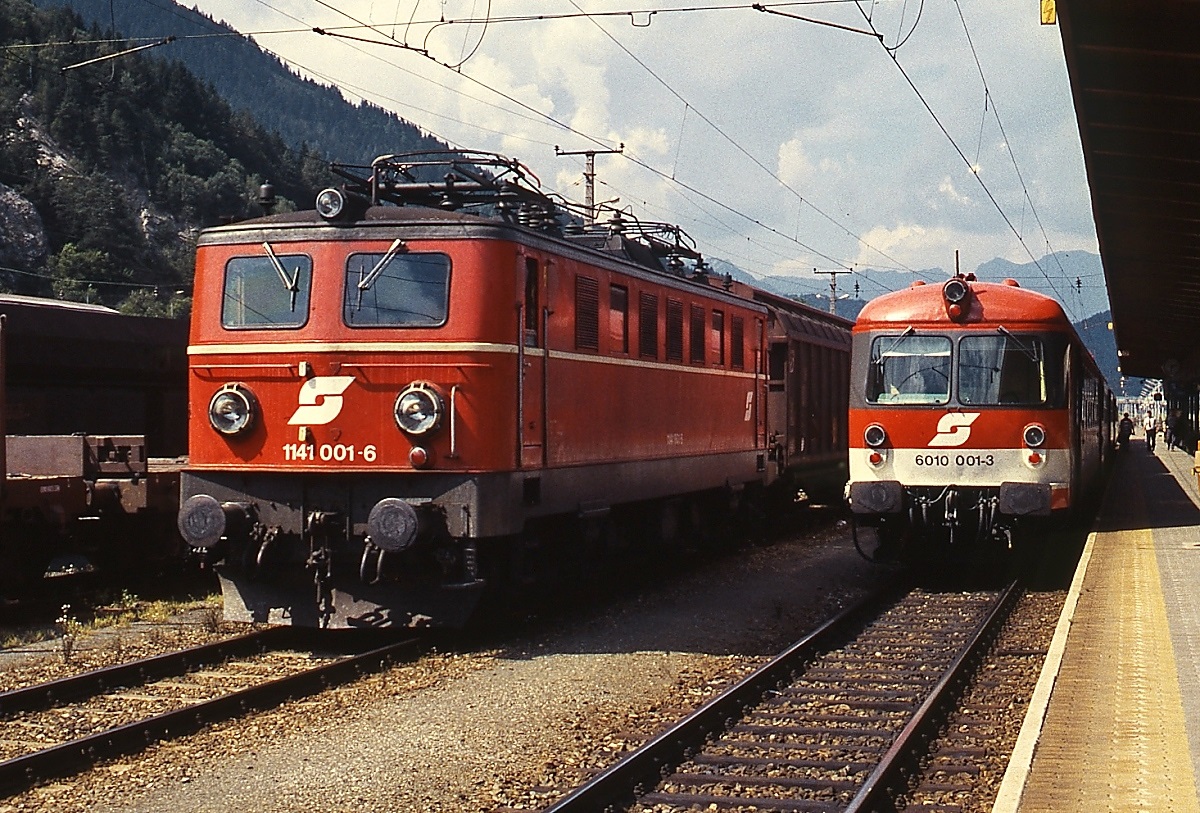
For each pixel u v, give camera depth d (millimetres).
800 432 23312
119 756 7988
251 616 11891
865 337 16328
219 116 131625
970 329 15891
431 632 12500
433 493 11305
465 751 8078
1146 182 20188
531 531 12578
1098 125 17422
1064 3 13172
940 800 7105
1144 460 52250
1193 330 42875
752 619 13633
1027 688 10125
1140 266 29203
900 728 8703
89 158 113188
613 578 16375
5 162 104000
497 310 11500
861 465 16172
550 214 13438
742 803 6984
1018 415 15594
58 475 14250
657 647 11914
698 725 8422
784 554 19609
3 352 12750
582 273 13266
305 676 9812
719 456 17891
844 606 14789
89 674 9742
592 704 9484
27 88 115938
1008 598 14523
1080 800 6027
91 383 17312
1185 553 16578
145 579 16062
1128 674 9062
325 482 11555
